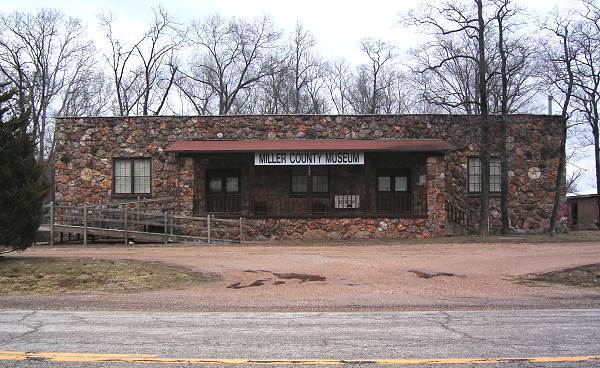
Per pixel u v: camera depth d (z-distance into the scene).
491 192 26.52
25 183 15.13
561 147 25.78
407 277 14.13
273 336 8.05
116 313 10.14
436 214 23.84
